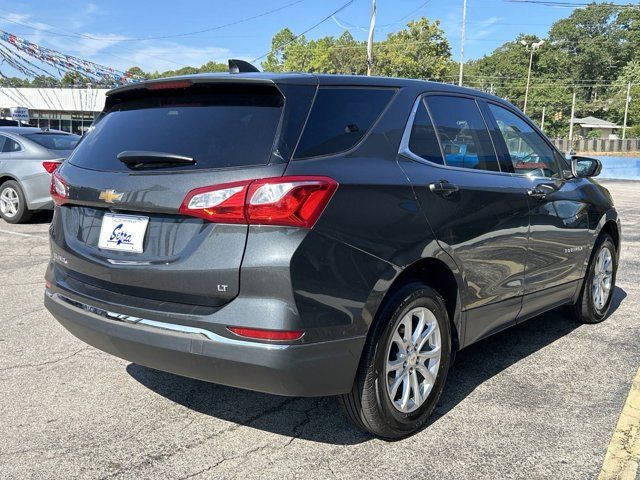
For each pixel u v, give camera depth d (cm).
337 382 267
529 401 355
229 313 252
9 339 447
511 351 443
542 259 409
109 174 295
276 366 247
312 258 252
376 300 274
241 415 332
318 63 7538
